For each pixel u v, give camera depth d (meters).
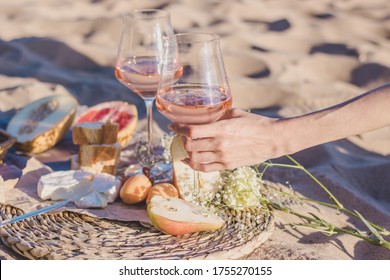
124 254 1.72
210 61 1.73
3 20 4.55
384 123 1.76
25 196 2.00
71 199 1.97
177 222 1.80
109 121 2.21
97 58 3.82
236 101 3.23
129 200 1.98
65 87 3.35
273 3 5.11
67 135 2.60
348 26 4.54
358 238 1.94
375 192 2.34
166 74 1.75
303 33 4.39
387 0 5.25
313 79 3.60
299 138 1.76
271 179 2.29
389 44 4.18
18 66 3.67
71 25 4.43
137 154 2.33
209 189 1.97
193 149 1.75
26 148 2.38
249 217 1.90
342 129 1.75
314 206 2.11
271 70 3.64
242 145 1.75
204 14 4.76
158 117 2.91
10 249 1.80
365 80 3.56
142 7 4.93
